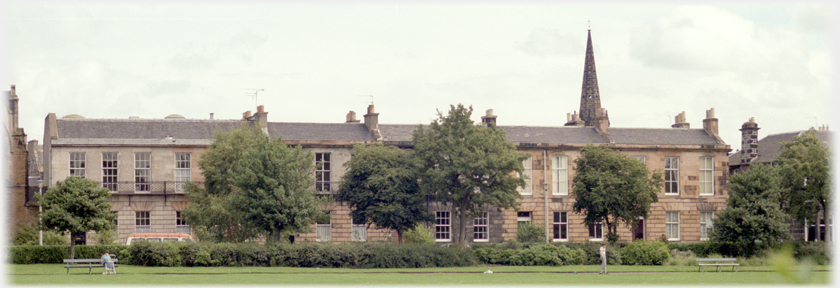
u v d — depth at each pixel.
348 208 63.75
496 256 51.78
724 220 56.62
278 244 47.62
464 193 54.12
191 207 54.09
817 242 55.81
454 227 57.44
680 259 53.84
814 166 59.00
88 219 47.28
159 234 55.44
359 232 64.06
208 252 46.06
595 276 41.06
